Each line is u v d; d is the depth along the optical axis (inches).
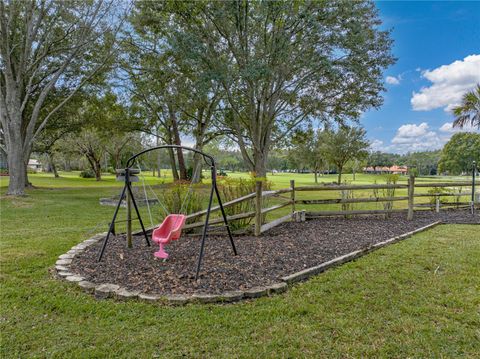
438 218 288.8
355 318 97.1
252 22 492.1
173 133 799.1
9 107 469.7
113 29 495.5
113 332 90.1
